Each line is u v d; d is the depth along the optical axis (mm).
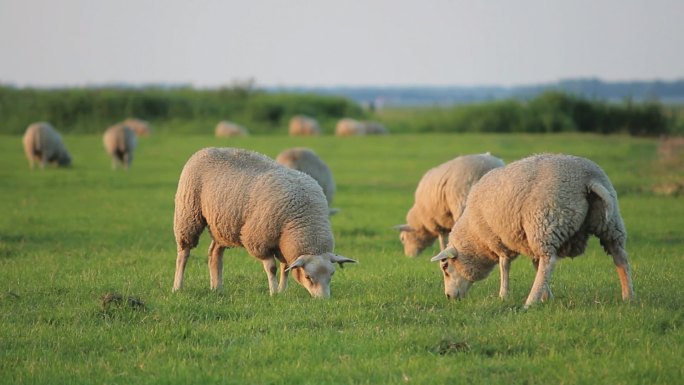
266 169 26531
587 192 22656
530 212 22781
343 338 20609
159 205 55406
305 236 25688
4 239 41062
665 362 18031
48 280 29297
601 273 29547
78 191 62750
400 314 22922
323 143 114062
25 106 152375
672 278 28109
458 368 18078
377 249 39562
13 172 76000
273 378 17734
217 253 27922
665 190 60312
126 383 17641
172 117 159500
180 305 24234
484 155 34812
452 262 25750
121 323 22438
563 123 137125
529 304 23016
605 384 16984
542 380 17359
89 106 154625
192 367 18500
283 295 25812
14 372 18250
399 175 75812
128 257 35594
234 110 164500
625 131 134750
